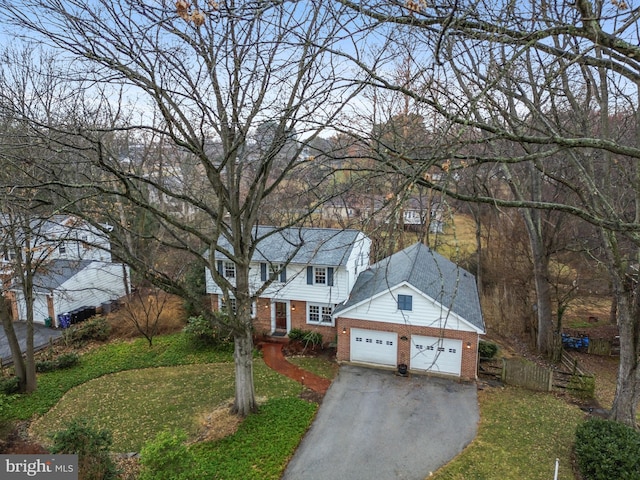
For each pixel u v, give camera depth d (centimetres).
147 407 1504
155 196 2878
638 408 1525
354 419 1407
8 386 1574
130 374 1800
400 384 1658
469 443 1269
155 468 902
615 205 1372
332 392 1596
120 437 1318
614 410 1324
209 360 1914
